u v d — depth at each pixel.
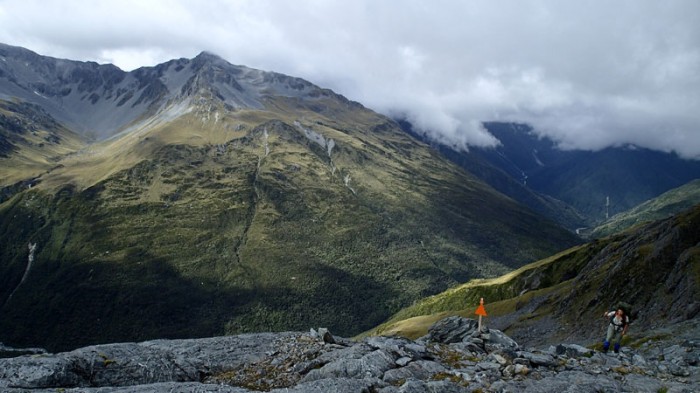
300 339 27.80
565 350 24.97
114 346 22.36
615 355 24.95
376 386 17.80
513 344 26.02
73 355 19.84
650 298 72.44
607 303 80.75
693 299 57.06
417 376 19.33
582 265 176.88
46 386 17.73
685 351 26.72
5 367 18.19
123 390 16.91
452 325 29.25
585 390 17.58
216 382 21.27
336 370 19.94
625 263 83.88
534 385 18.34
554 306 106.50
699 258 63.97
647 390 18.64
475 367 20.89
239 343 27.70
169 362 21.75
